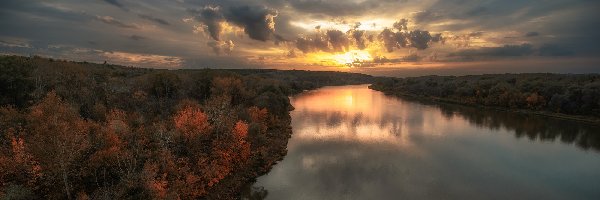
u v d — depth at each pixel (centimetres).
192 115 4869
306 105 12038
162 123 4606
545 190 4512
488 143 6750
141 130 4253
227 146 4581
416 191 4412
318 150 6038
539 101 10881
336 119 8950
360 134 7262
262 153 5256
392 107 11738
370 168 5178
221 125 4841
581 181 4825
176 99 6575
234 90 7819
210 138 4650
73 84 5934
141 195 3212
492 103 11906
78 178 3309
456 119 9356
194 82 7975
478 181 4766
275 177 4778
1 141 3453
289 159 5531
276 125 7119
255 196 4191
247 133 5250
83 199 2991
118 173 3428
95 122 4425
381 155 5819
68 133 3397
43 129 3472
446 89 14438
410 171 5094
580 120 9125
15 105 4606
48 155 3159
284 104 8781
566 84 11662
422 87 16412
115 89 6056
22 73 5203
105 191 3180
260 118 6562
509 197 4294
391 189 4450
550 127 8350
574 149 6406
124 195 3203
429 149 6228
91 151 3538
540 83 11800
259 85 10562
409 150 6134
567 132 7812
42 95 4981
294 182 4619
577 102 9825
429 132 7606
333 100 13988
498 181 4778
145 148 4012
